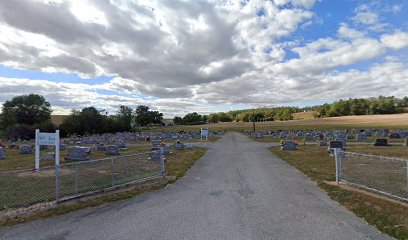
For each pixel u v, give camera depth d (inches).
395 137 1526.8
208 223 249.3
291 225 242.1
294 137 1847.9
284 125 3878.0
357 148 998.4
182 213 279.6
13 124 2800.2
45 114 3432.6
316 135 1781.5
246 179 454.3
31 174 500.1
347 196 334.0
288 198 332.5
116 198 339.0
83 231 235.9
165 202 321.4
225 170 552.1
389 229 228.2
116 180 438.6
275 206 299.7
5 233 235.1
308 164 615.2
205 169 568.7
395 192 344.2
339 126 3169.3
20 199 338.0
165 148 894.4
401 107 4968.0
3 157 896.9
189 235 223.0
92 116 3228.3
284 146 989.8
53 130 2775.6
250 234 222.8
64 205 311.9
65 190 380.8
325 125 3447.3
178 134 2327.8
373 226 237.3
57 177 324.2
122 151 1076.5
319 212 277.3
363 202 306.5
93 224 252.1
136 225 247.4
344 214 270.2
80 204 314.7
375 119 3757.4
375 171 501.0
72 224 253.0
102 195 353.4
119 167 584.1
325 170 526.6
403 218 252.4
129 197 345.1
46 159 829.2
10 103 3257.9
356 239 211.6
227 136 2330.2
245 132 2979.8
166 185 415.2
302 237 216.2
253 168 573.3
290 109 6530.5
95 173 511.8
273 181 435.5
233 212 280.1
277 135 2000.5
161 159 483.5
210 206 302.5
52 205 312.3
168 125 5802.2
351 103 5064.0
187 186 407.2
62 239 220.4
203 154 887.7
